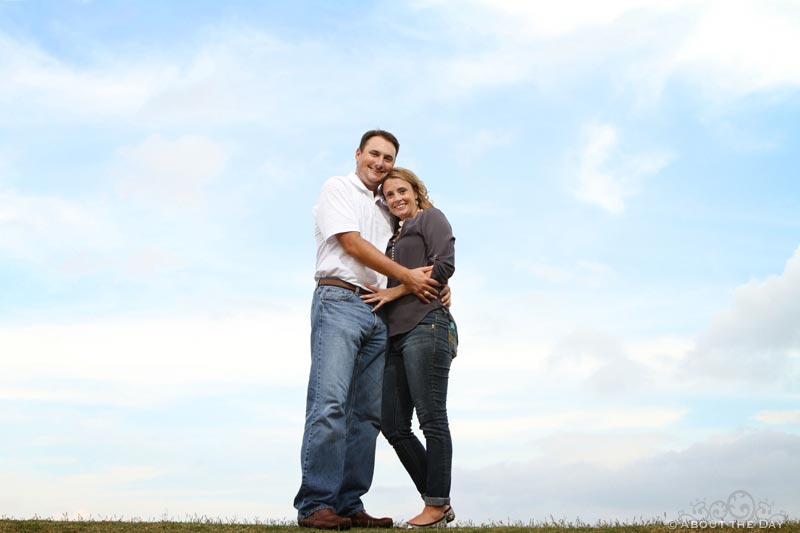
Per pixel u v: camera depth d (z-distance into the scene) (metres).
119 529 3.91
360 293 4.46
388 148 4.61
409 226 4.60
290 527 4.09
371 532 4.00
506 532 4.07
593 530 4.16
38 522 4.08
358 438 4.45
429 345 4.38
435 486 4.34
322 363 4.27
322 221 4.45
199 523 4.25
